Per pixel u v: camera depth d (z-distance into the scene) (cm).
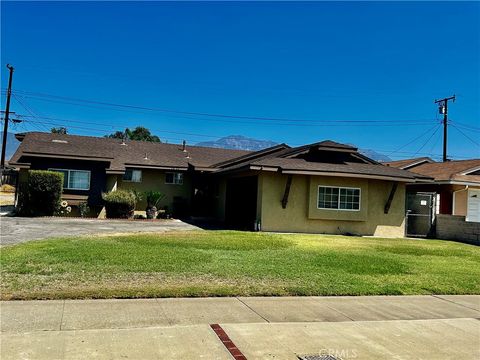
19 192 2264
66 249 1052
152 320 566
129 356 448
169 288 719
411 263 1127
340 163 2061
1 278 734
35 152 2273
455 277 958
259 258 1069
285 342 516
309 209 1912
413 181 2000
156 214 2516
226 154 3172
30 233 1441
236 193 2328
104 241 1259
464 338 566
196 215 2672
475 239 1809
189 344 491
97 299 645
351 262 1078
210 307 640
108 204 2333
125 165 2561
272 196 1900
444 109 3866
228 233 1652
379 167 2108
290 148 2431
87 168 2411
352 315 644
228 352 475
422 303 738
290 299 713
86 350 457
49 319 547
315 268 969
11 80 3491
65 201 2295
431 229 2022
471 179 2198
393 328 592
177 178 2767
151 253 1050
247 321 586
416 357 493
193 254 1070
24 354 438
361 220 1970
